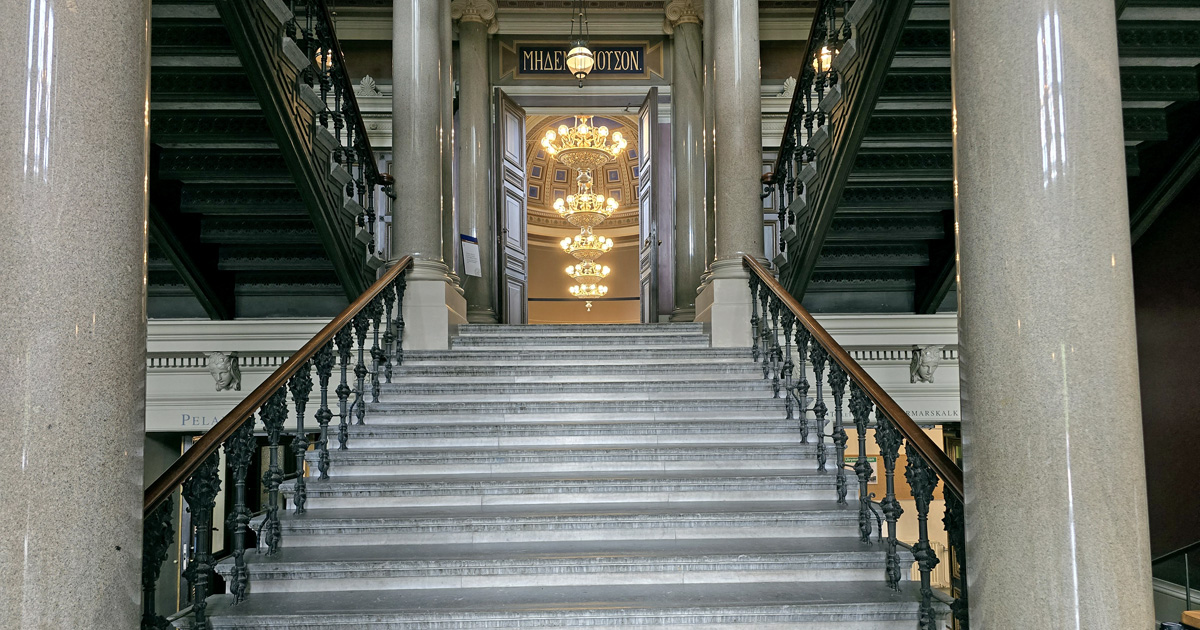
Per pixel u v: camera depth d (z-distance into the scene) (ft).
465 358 19.98
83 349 6.44
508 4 34.37
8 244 6.18
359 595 11.19
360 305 16.07
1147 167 20.68
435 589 11.45
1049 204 7.16
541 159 62.18
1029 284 7.19
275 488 12.31
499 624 10.26
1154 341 22.22
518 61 34.88
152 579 8.66
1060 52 7.22
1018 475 7.16
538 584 11.51
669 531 12.82
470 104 33.27
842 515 12.92
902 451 35.63
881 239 25.45
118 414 6.73
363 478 14.80
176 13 16.25
